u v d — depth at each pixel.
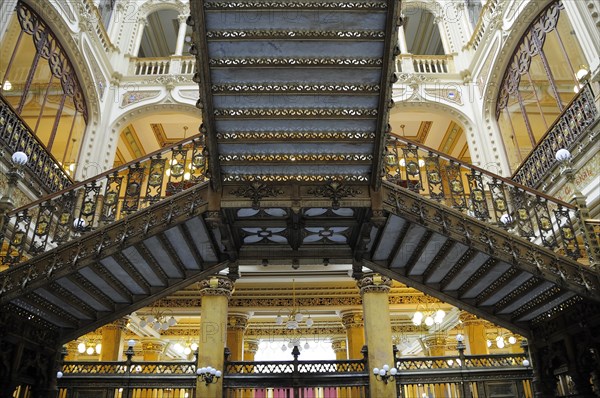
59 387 9.23
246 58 4.76
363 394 9.82
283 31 4.57
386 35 4.54
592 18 7.95
